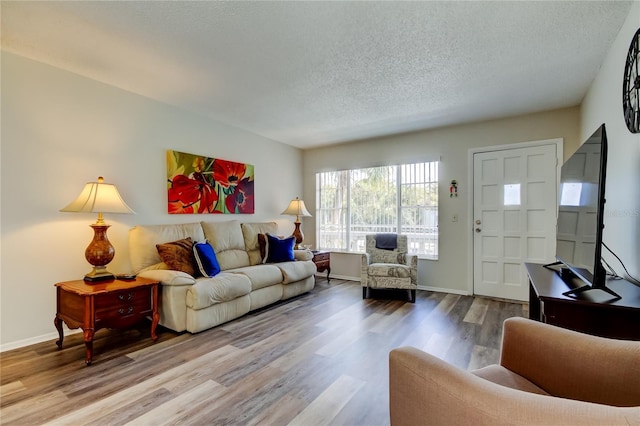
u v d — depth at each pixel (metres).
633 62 1.83
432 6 1.86
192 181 3.76
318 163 5.60
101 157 2.99
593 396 1.06
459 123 4.16
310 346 2.54
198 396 1.83
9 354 2.38
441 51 2.37
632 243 1.92
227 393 1.87
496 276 4.03
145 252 3.07
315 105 3.52
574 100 3.37
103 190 2.60
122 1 1.83
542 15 1.95
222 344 2.58
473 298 4.00
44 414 1.66
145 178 3.33
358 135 4.78
